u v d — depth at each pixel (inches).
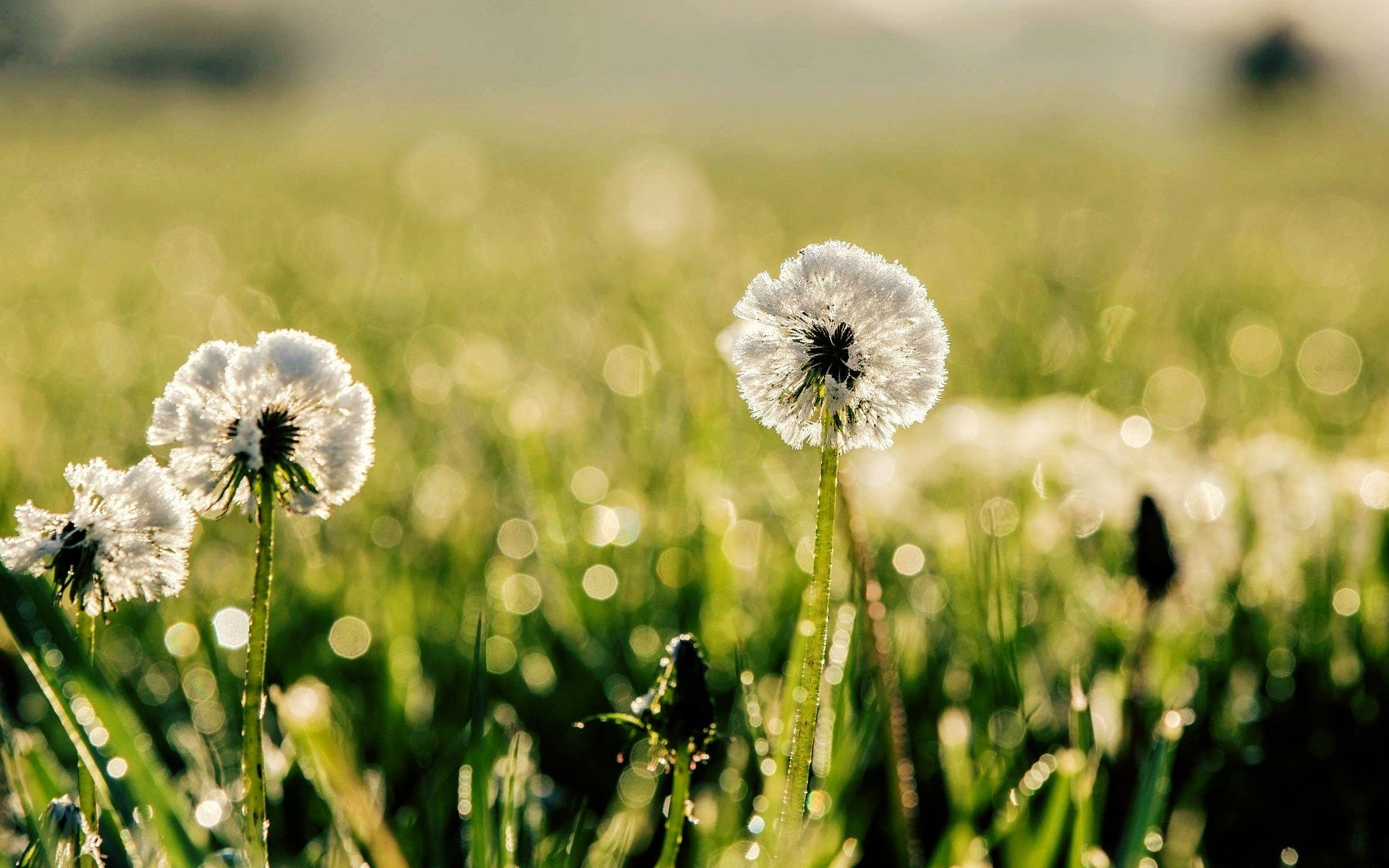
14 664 36.4
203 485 23.8
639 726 25.6
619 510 50.0
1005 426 54.2
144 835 27.3
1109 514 43.6
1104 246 166.7
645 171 316.2
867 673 33.8
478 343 88.1
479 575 45.6
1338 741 33.8
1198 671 36.7
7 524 44.7
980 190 272.1
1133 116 732.0
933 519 48.4
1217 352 86.7
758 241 165.3
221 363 23.9
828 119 697.6
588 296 114.7
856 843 28.0
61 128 480.1
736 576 42.6
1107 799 31.6
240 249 163.8
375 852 27.5
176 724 33.5
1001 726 34.2
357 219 209.9
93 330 96.8
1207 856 32.1
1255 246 170.1
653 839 31.6
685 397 60.0
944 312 101.9
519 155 395.5
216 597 41.7
